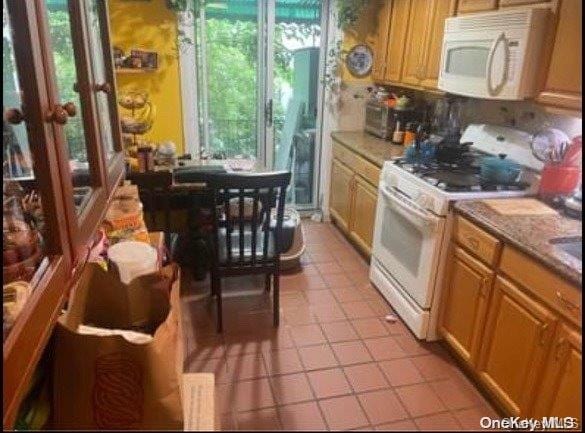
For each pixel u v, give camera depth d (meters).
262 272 2.39
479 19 2.21
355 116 3.91
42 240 1.01
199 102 3.58
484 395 2.00
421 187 2.29
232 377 2.05
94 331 0.98
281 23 3.57
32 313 0.83
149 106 3.08
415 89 3.25
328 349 2.29
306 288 2.90
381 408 1.89
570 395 1.47
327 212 4.12
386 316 2.59
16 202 0.99
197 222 2.87
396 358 2.24
